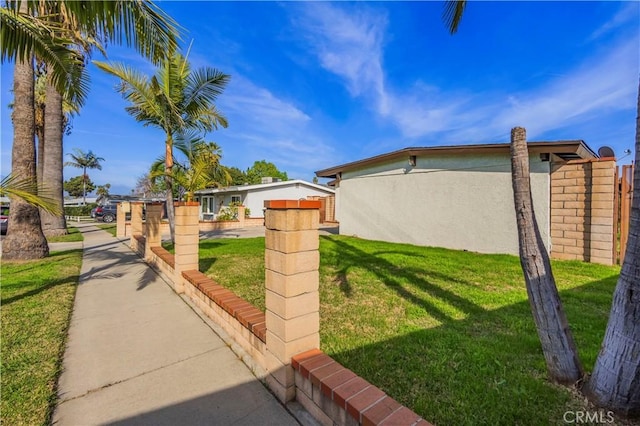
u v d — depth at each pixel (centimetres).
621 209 578
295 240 206
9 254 695
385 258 659
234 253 751
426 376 219
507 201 725
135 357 269
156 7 303
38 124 1358
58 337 301
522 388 200
